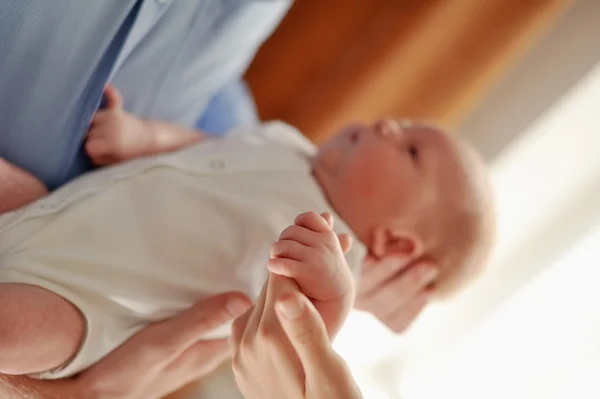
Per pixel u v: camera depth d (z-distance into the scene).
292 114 1.42
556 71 1.33
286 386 0.47
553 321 1.31
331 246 0.55
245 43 0.88
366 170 0.83
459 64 1.31
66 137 0.72
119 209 0.72
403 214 0.82
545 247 1.37
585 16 1.31
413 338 1.48
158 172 0.76
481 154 1.39
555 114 1.32
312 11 1.34
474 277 0.88
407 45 1.28
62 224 0.68
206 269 0.73
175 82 0.86
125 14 0.64
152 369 0.68
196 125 1.08
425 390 1.42
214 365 0.77
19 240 0.66
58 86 0.66
